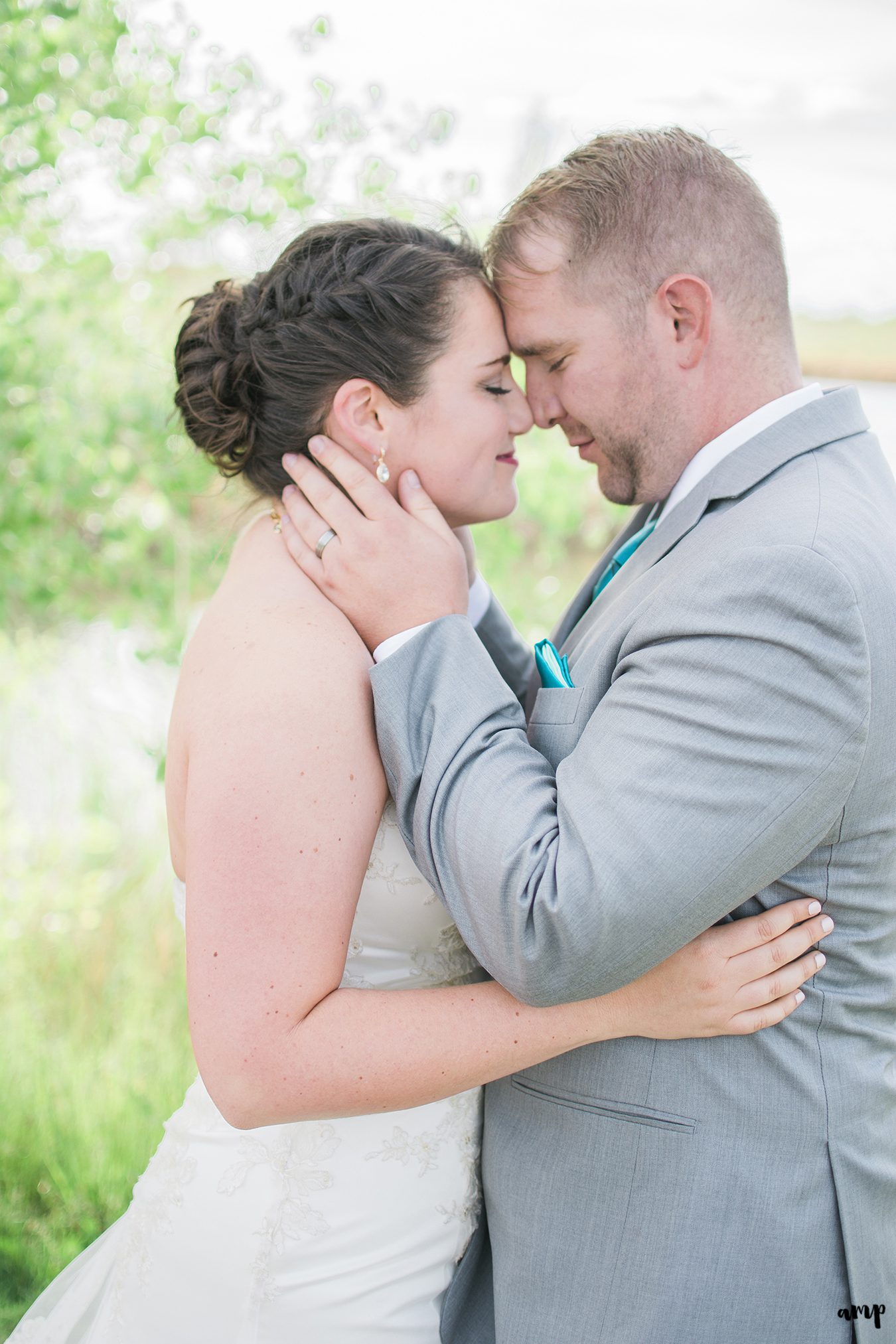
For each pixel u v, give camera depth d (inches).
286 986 48.9
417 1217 57.2
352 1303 55.4
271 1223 55.0
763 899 52.9
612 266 59.6
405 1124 57.4
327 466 58.3
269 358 59.9
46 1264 96.0
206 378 63.2
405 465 60.9
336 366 59.1
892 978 55.2
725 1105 52.5
